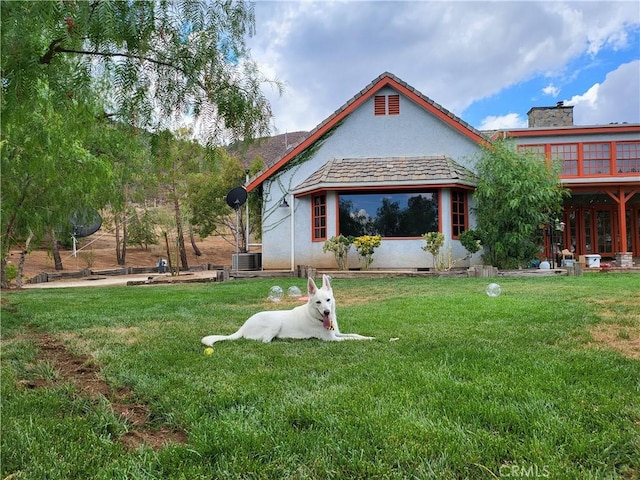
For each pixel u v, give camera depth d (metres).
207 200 27.70
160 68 3.35
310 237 15.84
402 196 14.86
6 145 7.21
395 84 15.69
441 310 6.54
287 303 8.29
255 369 3.63
